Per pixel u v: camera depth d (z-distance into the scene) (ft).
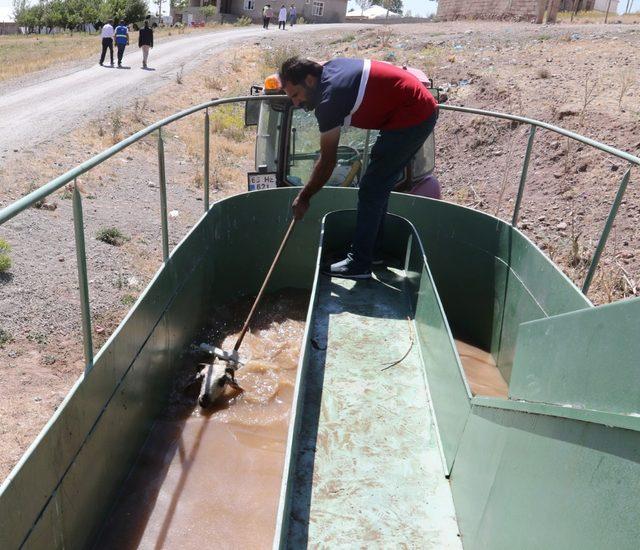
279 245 19.71
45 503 8.50
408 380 10.48
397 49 63.05
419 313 11.91
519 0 86.94
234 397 15.28
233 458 13.33
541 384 7.50
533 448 6.04
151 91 57.06
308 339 10.06
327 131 11.96
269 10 141.18
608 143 26.68
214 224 17.30
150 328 13.00
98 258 20.25
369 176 13.16
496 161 31.07
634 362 5.29
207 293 17.69
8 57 95.30
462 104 38.34
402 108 12.26
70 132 38.42
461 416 8.52
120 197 27.73
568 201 24.59
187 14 196.13
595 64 40.70
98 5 200.85
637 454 4.17
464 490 7.89
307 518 7.78
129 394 11.96
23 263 18.85
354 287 13.65
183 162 36.70
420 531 7.77
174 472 12.77
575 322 6.73
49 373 14.52
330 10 192.13
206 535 11.30
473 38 61.57
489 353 16.80
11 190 25.46
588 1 110.42
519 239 15.05
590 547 4.57
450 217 17.66
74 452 9.46
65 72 68.08
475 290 17.29
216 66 75.41
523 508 6.00
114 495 11.72
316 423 9.34
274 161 21.33
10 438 12.21
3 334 15.55
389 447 9.03
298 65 12.10
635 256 19.69
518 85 37.68
